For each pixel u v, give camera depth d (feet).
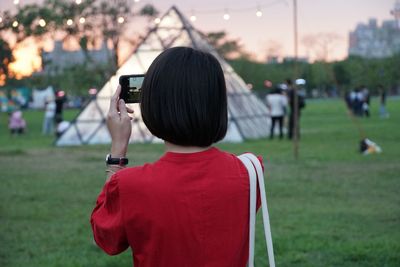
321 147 69.62
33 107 237.45
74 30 103.81
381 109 140.56
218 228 7.73
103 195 8.07
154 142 78.43
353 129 100.32
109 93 80.69
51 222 31.24
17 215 32.81
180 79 7.84
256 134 84.99
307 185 41.47
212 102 7.89
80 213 33.42
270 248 8.08
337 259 23.89
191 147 7.98
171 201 7.63
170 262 7.64
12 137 96.63
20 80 129.18
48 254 25.09
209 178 7.82
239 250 7.88
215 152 8.06
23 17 86.33
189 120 7.79
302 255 24.38
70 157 62.03
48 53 104.47
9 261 24.17
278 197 37.22
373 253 24.56
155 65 8.00
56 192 40.19
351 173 47.21
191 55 8.03
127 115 8.34
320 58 163.73
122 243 7.93
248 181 8.03
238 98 84.43
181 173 7.77
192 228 7.62
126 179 7.73
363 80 258.37
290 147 69.67
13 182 44.50
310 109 195.11
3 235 28.43
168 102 7.82
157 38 79.51
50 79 130.00
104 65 129.90
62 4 96.27
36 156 63.26
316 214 32.22
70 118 155.43
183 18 80.48
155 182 7.69
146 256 7.73
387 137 83.15
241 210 7.91
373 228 29.07
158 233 7.61
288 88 82.23
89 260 24.09
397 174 46.44
